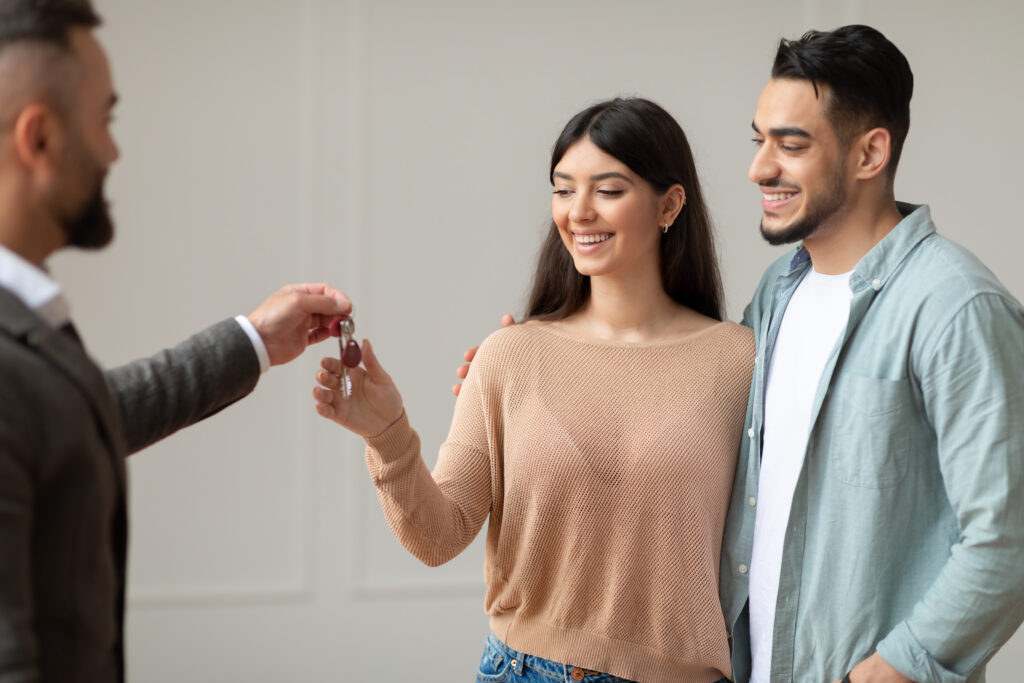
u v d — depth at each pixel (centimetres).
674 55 370
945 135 373
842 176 148
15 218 100
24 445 88
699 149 372
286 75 352
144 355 347
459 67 361
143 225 346
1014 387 135
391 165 360
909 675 138
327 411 153
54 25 99
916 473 144
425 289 364
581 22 365
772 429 158
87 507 95
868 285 147
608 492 159
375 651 366
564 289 181
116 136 343
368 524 365
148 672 352
